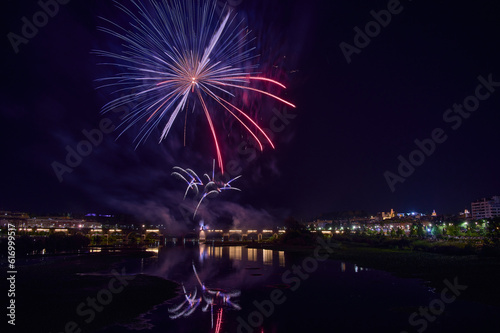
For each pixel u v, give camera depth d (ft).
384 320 69.82
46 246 226.79
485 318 68.80
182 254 250.37
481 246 178.81
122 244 358.64
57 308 77.71
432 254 191.93
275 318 72.33
